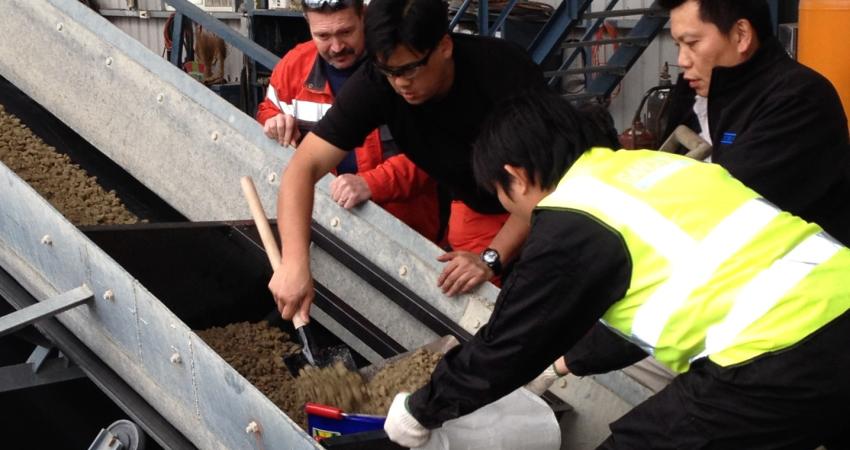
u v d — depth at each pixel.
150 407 2.34
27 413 2.57
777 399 1.55
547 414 2.00
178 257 2.66
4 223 2.65
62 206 3.07
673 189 1.60
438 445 1.80
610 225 1.54
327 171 2.40
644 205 1.57
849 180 2.24
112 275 2.26
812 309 1.57
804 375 1.54
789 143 2.14
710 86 2.28
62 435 2.63
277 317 2.77
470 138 2.37
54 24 3.27
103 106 3.19
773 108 2.15
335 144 2.36
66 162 3.29
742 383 1.56
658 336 1.58
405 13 2.07
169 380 2.20
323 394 2.15
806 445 1.61
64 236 2.40
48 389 2.60
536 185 1.66
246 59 6.79
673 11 2.28
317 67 2.97
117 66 3.13
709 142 2.81
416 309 2.53
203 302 2.70
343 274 2.69
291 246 2.29
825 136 2.16
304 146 2.38
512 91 2.29
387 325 2.62
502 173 1.68
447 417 1.69
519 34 6.00
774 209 1.64
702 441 1.60
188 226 2.68
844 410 1.57
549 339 1.58
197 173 2.99
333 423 1.95
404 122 2.38
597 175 1.61
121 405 2.36
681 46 2.30
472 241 2.72
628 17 6.04
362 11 2.83
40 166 3.21
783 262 1.59
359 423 1.93
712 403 1.59
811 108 2.14
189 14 3.76
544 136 1.64
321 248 2.73
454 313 2.50
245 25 7.28
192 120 2.98
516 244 2.47
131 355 2.30
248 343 2.59
